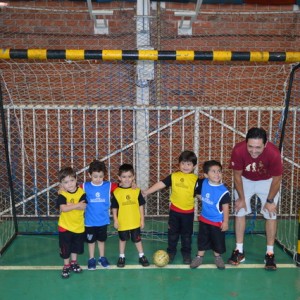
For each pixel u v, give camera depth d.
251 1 5.80
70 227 3.84
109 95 5.83
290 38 6.07
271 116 5.46
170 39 5.98
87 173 5.75
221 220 4.00
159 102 5.71
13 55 3.98
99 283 3.79
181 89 5.85
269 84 5.89
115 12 5.95
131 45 6.00
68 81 5.79
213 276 3.94
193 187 4.12
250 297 3.53
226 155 5.82
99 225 4.00
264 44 6.07
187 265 4.19
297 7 6.04
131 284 3.77
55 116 5.68
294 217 5.79
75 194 3.87
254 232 5.17
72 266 4.01
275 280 3.86
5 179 5.64
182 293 3.60
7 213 5.65
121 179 4.03
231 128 5.52
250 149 3.59
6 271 4.04
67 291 3.63
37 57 4.02
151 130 5.72
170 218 4.25
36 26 5.92
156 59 4.06
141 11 5.41
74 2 5.90
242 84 5.89
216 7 6.00
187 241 4.27
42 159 5.73
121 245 4.12
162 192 5.78
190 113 5.45
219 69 5.84
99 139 5.71
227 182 5.82
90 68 5.78
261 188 4.12
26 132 5.62
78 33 5.96
